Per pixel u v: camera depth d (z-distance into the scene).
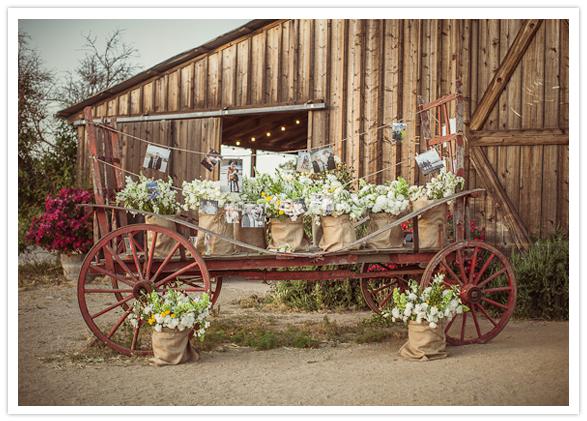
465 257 5.49
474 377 4.16
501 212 8.10
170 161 10.19
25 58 14.67
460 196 5.40
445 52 8.62
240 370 4.46
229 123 12.09
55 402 3.67
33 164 12.25
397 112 8.85
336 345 5.41
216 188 5.21
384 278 7.24
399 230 5.61
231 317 6.81
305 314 7.16
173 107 10.20
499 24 8.27
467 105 8.34
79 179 10.76
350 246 5.20
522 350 4.98
